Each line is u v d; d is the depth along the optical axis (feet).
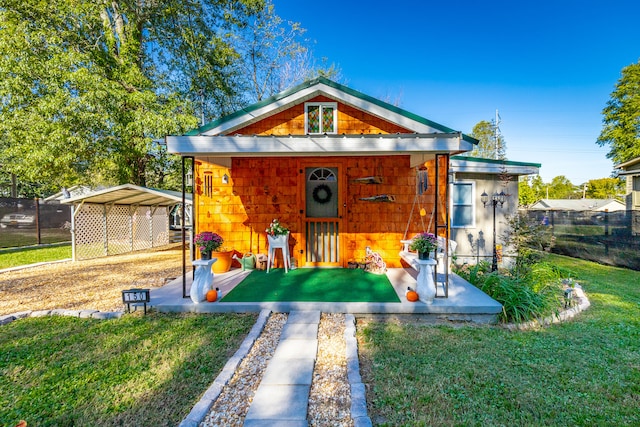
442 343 11.10
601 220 27.94
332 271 19.95
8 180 68.08
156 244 40.06
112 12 35.55
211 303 14.12
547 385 8.55
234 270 20.43
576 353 10.38
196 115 37.68
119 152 31.71
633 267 24.98
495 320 13.52
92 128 29.32
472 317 13.53
